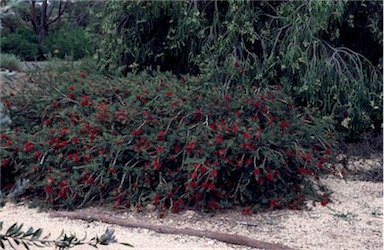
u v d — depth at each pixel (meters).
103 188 5.42
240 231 4.66
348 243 4.38
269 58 6.87
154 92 5.76
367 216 5.10
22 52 12.98
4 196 5.49
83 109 5.98
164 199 5.10
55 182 5.25
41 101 6.30
